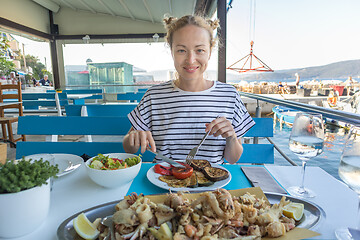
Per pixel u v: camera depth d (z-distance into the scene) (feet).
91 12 26.96
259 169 2.84
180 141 3.98
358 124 2.64
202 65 3.67
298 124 2.45
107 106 7.27
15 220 1.57
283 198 1.84
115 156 2.86
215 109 4.01
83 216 1.71
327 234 1.65
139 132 3.13
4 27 20.70
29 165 1.68
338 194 2.26
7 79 22.62
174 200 1.65
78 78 32.86
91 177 2.30
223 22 10.87
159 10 21.70
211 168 2.71
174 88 4.09
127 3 21.57
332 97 31.63
